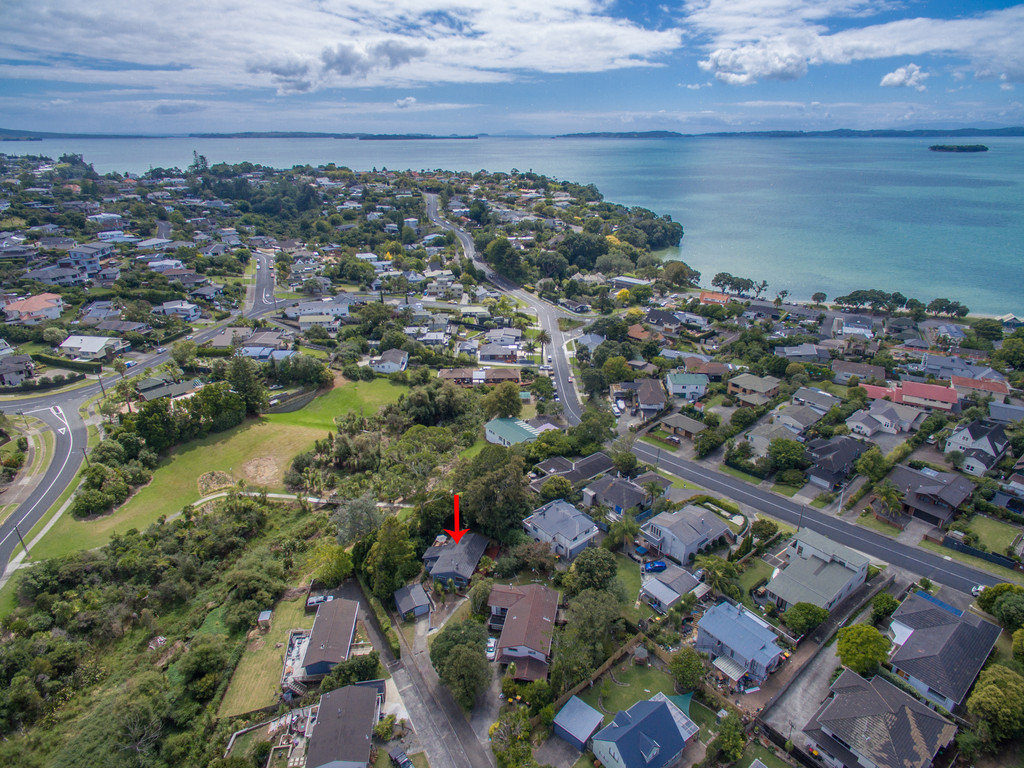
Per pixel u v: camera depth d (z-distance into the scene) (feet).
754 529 261.03
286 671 203.51
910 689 186.09
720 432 363.56
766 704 185.47
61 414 358.23
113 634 220.84
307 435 360.48
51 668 201.26
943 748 169.27
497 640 211.82
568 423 392.06
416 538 263.90
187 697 197.67
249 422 368.68
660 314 588.09
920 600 216.74
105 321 485.97
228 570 260.42
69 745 179.32
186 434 340.39
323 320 542.57
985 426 330.75
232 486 313.12
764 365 454.81
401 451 334.03
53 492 289.74
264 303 609.42
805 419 361.51
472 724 184.34
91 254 622.54
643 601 231.09
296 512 296.10
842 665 199.41
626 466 309.42
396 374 442.50
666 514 268.21
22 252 631.56
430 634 219.20
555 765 169.68
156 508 291.38
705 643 207.51
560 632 208.64
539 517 269.85
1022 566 243.19
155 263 649.61
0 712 185.26
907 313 593.83
